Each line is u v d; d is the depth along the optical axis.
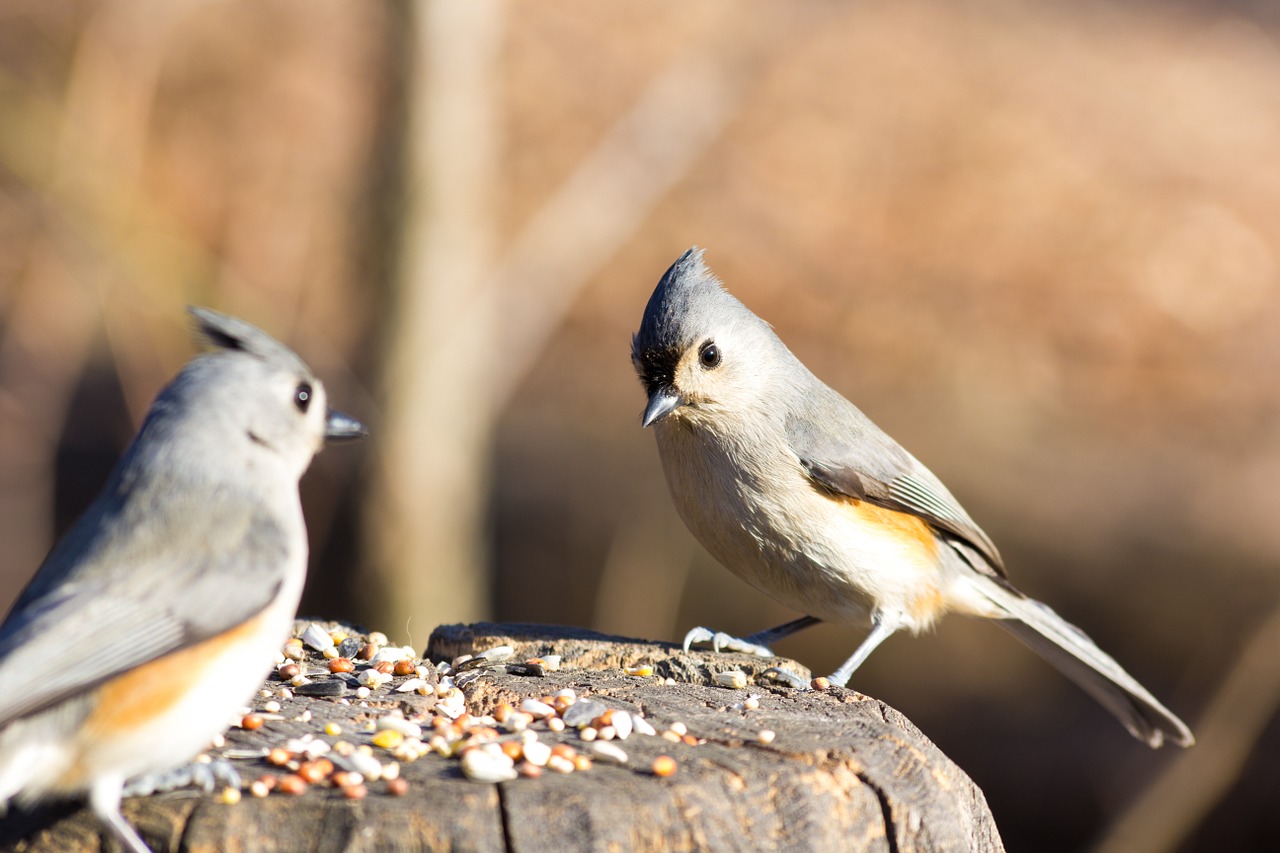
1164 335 16.69
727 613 13.43
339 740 4.63
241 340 4.59
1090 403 15.61
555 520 14.17
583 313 17.17
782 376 6.95
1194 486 13.95
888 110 20.48
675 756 4.53
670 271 6.94
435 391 13.53
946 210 18.80
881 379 16.02
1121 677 7.70
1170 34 23.61
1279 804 12.59
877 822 4.42
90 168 13.80
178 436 4.33
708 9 21.42
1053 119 20.52
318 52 20.48
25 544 14.71
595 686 5.55
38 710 3.81
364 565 13.54
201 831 3.95
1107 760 12.37
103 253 13.68
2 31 16.42
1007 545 13.29
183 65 19.56
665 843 4.12
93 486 15.20
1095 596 12.92
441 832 3.98
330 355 15.93
